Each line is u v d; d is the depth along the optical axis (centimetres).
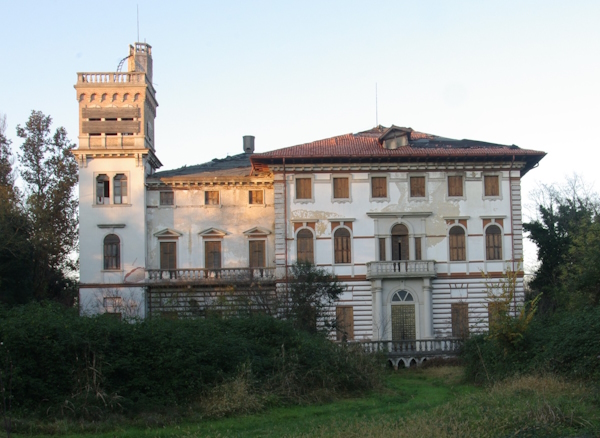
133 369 3028
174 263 6378
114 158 6344
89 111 6356
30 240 6362
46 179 7406
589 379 3186
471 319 6034
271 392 3247
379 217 6119
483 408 2736
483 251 6119
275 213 6125
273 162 6091
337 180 6166
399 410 3055
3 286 5903
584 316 3522
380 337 5900
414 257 6094
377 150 6194
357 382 3631
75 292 7581
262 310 5278
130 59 6594
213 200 6462
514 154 6100
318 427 2673
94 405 2842
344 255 6094
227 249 6412
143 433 2656
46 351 2905
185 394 3072
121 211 6306
